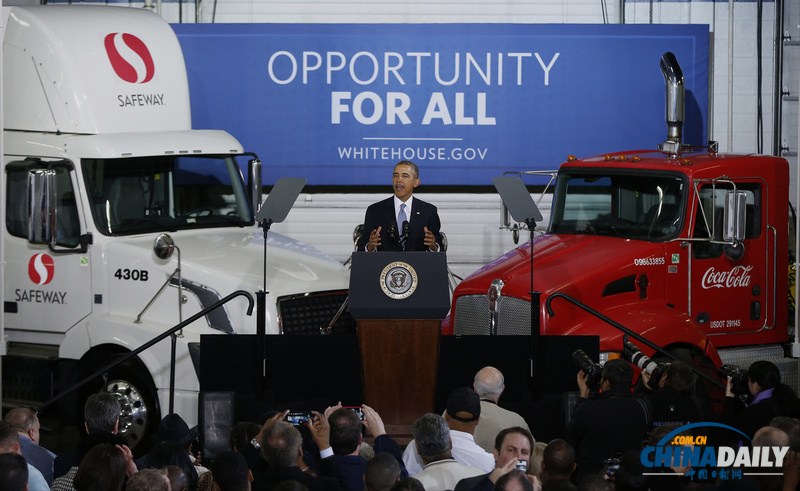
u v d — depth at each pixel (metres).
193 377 13.37
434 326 11.00
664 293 14.20
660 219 14.41
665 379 10.76
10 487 7.22
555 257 14.34
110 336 13.75
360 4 18.78
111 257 14.01
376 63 18.58
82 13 14.91
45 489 8.28
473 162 18.77
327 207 18.83
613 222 14.89
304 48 18.55
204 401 11.98
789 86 18.95
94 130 14.27
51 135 14.37
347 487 8.71
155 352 13.56
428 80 18.62
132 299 13.93
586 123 18.70
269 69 18.55
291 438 8.21
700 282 14.41
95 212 14.09
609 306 13.91
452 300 14.75
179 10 18.80
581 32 18.55
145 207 14.55
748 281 14.80
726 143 19.02
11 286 14.61
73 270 14.17
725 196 13.71
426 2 18.81
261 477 8.17
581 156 18.77
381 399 11.13
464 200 18.89
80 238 14.05
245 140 18.66
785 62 18.91
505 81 18.62
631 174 14.71
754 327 14.91
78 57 14.38
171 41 15.52
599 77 18.62
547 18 18.88
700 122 18.72
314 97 18.61
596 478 7.36
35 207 13.37
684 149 16.34
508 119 18.69
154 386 13.66
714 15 18.91
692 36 18.55
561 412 12.21
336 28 18.55
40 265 14.39
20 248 14.51
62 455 9.24
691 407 10.63
